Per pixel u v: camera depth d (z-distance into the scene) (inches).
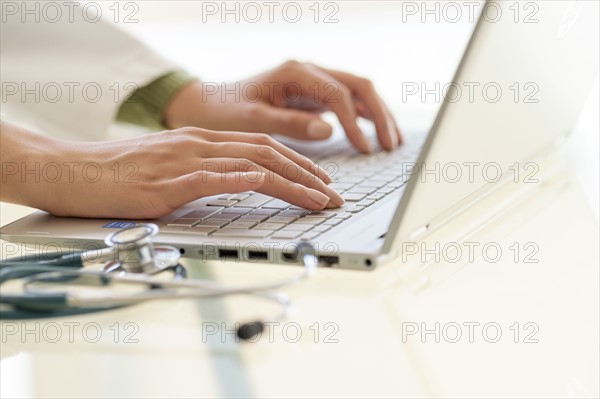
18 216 39.2
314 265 28.0
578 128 48.2
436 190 29.5
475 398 22.7
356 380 23.4
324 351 24.7
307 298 27.3
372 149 49.4
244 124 52.9
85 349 26.4
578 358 25.5
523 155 37.3
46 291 25.7
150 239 29.1
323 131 50.6
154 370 24.6
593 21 40.0
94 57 53.4
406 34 100.3
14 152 38.5
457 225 34.0
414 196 28.1
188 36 113.0
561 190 38.9
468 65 27.6
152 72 54.8
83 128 52.1
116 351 26.0
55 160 38.0
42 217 38.2
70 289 27.0
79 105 52.0
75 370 24.9
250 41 105.4
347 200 36.8
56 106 51.6
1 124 40.0
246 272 29.6
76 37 53.1
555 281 29.9
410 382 23.2
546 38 34.2
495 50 29.2
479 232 33.8
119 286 27.1
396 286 28.8
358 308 27.0
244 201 37.9
